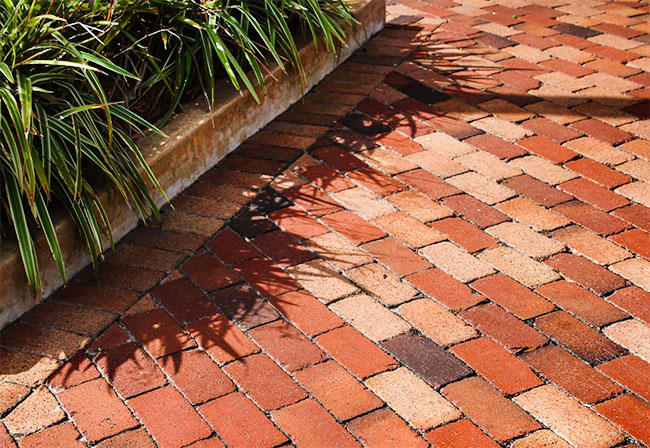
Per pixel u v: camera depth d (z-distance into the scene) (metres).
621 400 3.28
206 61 4.17
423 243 3.88
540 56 5.11
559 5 5.94
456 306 3.61
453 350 3.45
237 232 3.94
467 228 3.95
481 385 3.34
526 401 3.29
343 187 4.18
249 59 4.25
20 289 3.54
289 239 3.90
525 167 4.27
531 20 5.66
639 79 4.87
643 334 3.49
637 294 3.63
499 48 5.21
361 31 5.22
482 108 4.67
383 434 3.20
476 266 3.77
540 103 4.69
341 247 3.87
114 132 3.96
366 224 3.98
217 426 3.23
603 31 5.44
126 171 3.80
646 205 4.04
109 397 3.32
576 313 3.57
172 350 3.46
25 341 3.48
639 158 4.30
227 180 4.21
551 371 3.37
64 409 3.29
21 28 3.74
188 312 3.60
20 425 3.24
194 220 3.99
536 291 3.66
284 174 4.25
